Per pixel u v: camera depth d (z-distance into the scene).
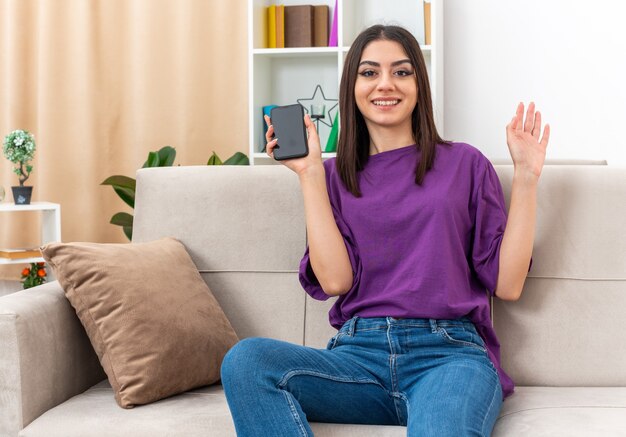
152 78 4.14
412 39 1.78
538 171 1.68
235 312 1.94
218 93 4.11
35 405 1.60
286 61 3.89
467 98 3.90
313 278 1.82
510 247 1.68
